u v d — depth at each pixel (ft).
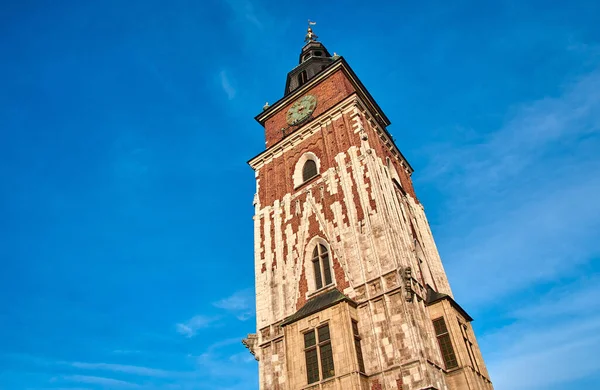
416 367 85.97
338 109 140.46
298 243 122.31
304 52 192.95
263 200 142.72
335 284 108.06
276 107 165.37
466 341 103.40
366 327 96.58
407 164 159.02
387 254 103.45
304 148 143.33
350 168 124.88
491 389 104.58
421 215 144.25
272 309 115.75
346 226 114.83
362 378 88.48
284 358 105.60
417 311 96.17
